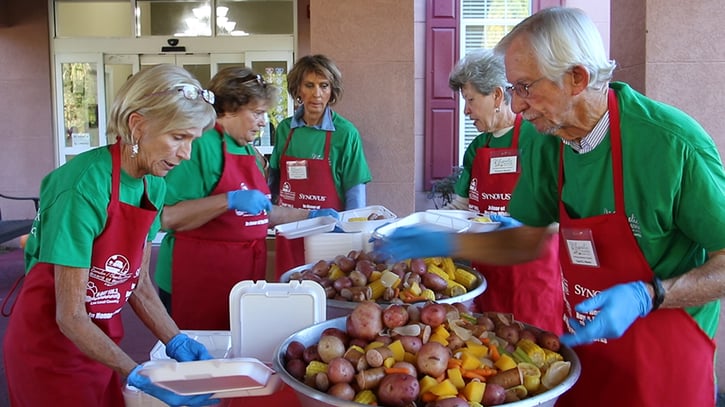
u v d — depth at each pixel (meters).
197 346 1.74
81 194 1.50
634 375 1.44
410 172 3.86
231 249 2.55
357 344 1.37
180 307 2.56
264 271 2.69
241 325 1.72
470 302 2.00
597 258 1.47
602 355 1.50
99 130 7.74
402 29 3.76
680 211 1.35
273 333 1.72
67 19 7.65
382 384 1.21
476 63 2.62
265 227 2.67
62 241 1.47
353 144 3.23
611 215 1.42
